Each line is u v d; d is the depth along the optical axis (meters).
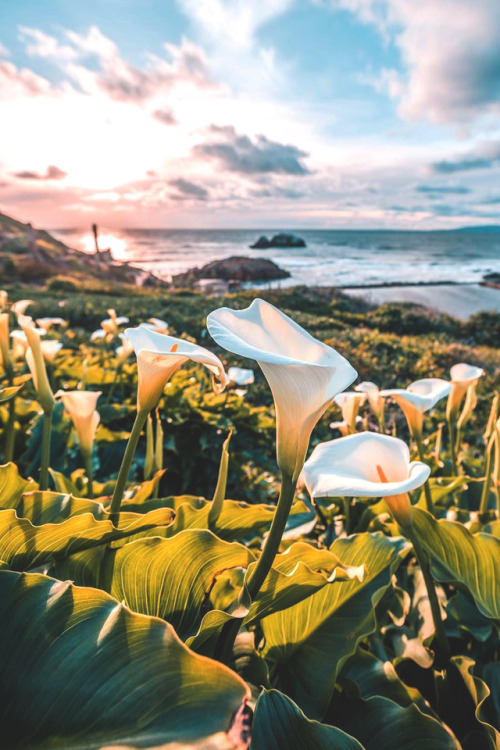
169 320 15.11
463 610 2.00
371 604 1.67
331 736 1.14
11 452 2.70
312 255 128.50
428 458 3.40
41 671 0.89
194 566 1.39
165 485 4.88
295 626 1.69
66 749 0.80
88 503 1.62
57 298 23.52
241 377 4.52
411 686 1.88
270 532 1.11
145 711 0.82
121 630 0.93
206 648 1.35
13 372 2.55
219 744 0.75
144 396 1.30
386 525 2.38
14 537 1.30
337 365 1.11
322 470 1.30
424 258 125.44
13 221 88.44
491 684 1.78
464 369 2.78
